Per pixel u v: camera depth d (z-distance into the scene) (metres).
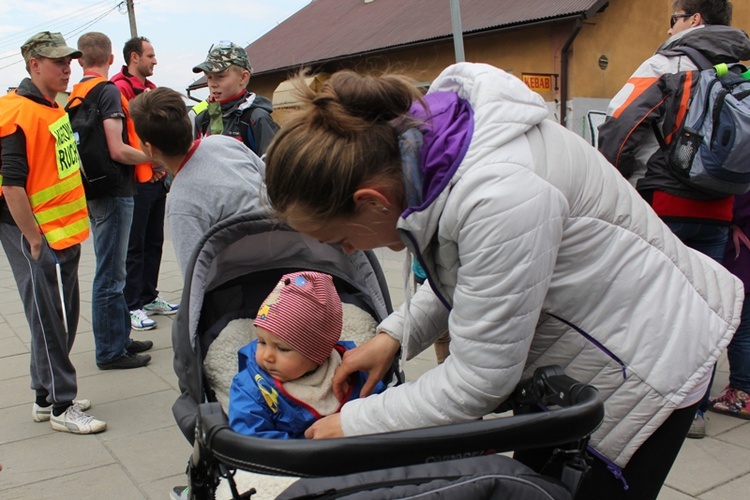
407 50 13.78
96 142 4.18
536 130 1.41
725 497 2.82
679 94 3.09
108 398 4.17
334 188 1.27
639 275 1.49
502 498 1.38
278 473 1.20
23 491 3.09
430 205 1.31
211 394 2.08
